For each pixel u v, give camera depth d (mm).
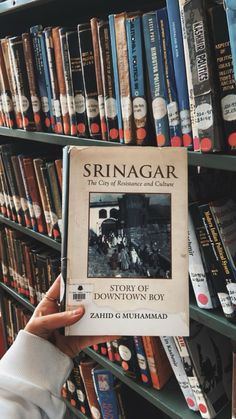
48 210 1334
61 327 701
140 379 1145
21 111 1241
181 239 633
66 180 628
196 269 866
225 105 697
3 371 686
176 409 1048
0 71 1291
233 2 626
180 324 632
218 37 673
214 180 956
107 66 895
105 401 1289
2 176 1543
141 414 1333
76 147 627
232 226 829
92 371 1280
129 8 1172
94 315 639
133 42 812
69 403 1512
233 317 828
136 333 635
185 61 744
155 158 627
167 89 790
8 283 1788
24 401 678
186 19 699
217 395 1023
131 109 862
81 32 936
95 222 632
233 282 813
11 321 1862
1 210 1647
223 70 684
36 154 1437
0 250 1776
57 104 1115
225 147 719
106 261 637
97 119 988
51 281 1426
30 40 1141
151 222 633
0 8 1228
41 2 1080
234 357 891
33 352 696
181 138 799
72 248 633
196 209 828
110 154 626
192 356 977
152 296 635
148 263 636
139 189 629
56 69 1078
